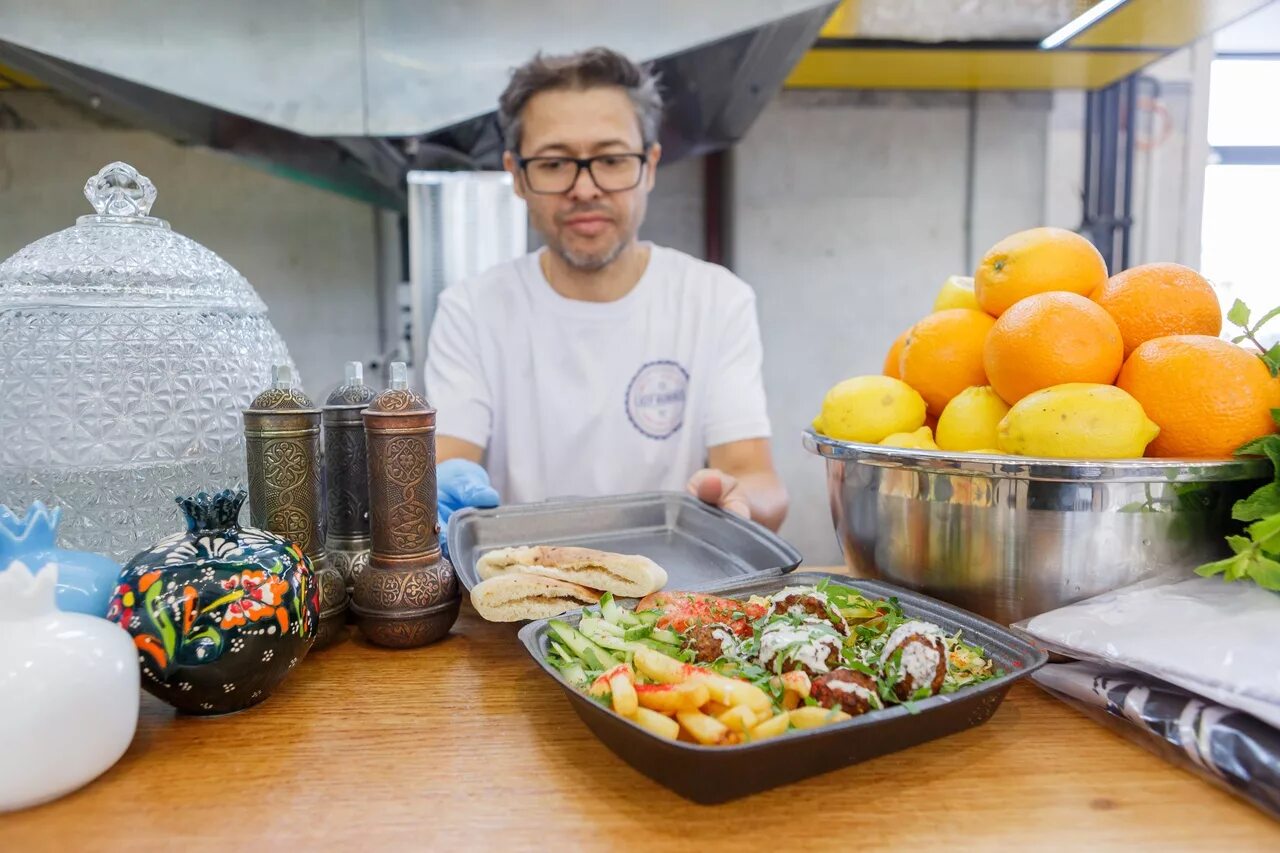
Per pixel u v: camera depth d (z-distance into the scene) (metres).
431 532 0.68
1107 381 0.62
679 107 1.90
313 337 2.75
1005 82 2.34
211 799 0.46
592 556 0.69
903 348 0.78
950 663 0.53
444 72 1.64
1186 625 0.51
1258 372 0.58
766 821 0.44
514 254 1.98
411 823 0.43
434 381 1.47
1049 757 0.50
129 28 1.56
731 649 0.55
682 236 2.76
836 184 2.63
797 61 1.79
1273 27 2.63
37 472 0.65
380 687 0.61
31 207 2.60
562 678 0.48
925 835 0.42
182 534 0.57
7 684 0.43
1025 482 0.58
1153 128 2.69
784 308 2.66
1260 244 2.77
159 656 0.51
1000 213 2.65
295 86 1.62
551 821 0.44
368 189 2.26
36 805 0.44
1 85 2.46
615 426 1.47
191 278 0.71
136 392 0.66
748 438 1.44
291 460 0.64
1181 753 0.48
